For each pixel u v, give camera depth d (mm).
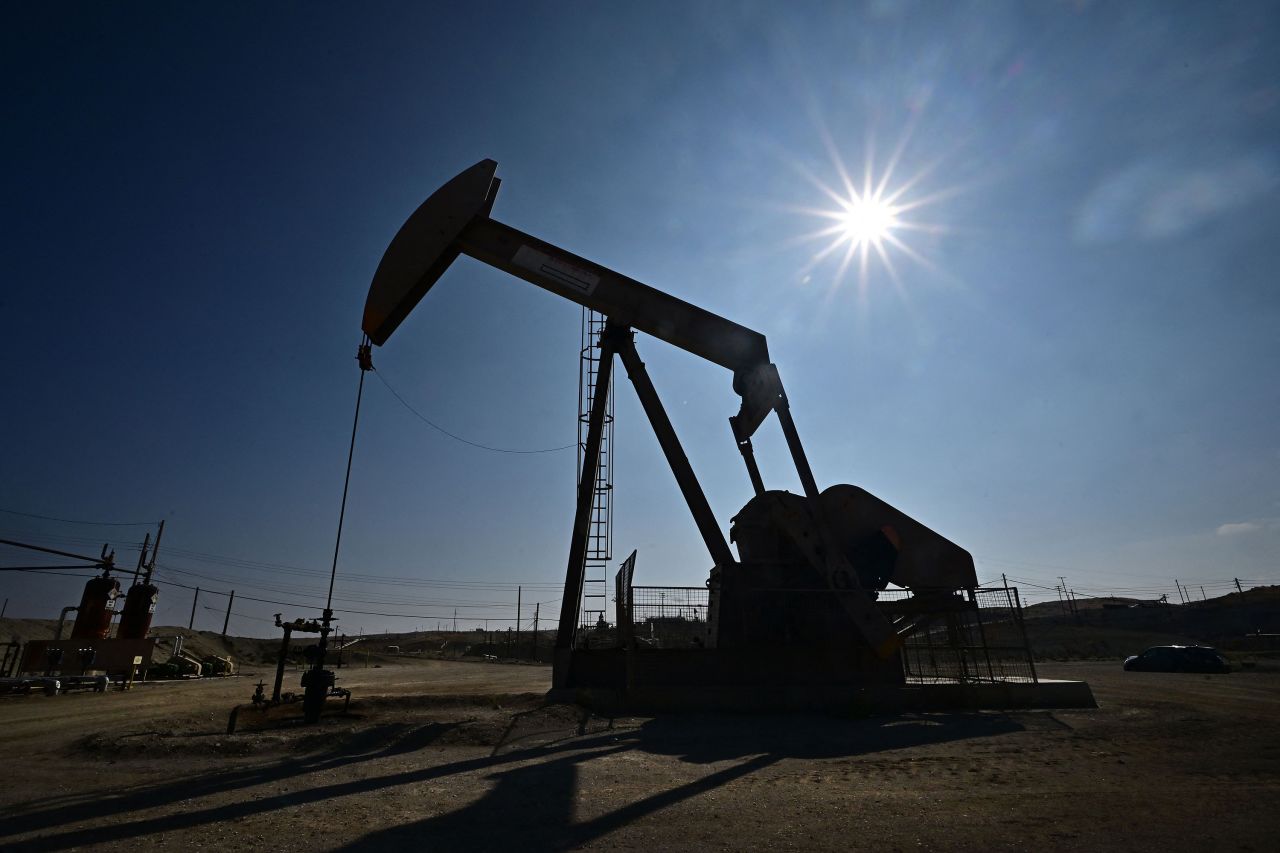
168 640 57656
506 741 10836
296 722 13281
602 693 14180
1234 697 17109
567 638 17453
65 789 7812
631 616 14961
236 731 12078
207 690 27781
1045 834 5516
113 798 7285
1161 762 8555
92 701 21578
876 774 8047
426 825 6059
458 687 26188
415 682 31078
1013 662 16594
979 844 5289
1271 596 81438
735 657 15125
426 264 16094
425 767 8836
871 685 15109
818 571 15516
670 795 7086
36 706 19734
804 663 15195
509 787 7555
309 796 7250
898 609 15727
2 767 9242
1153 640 67250
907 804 6578
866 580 16719
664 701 14102
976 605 15664
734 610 15938
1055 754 9234
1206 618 78750
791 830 5750
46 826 6195
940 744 10242
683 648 15234
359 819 6281
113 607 35625
